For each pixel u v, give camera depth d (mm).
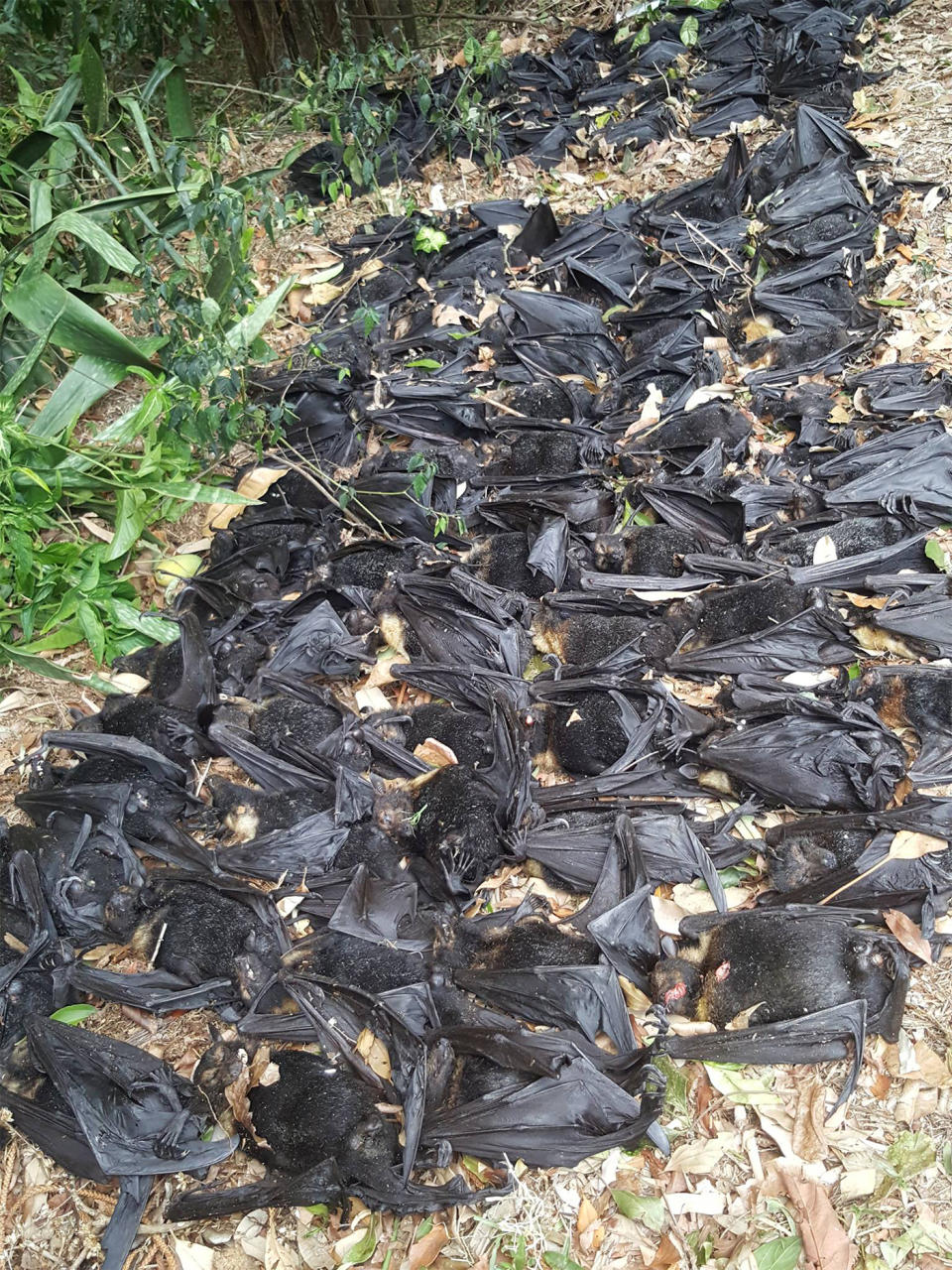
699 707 1211
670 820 1060
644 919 985
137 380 1827
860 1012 870
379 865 1089
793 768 1072
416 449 1601
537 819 1089
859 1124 868
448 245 2025
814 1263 791
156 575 1498
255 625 1379
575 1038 911
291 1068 936
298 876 1092
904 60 2406
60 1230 899
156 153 2244
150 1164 863
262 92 2537
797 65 2434
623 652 1229
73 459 1496
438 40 2898
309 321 1979
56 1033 937
